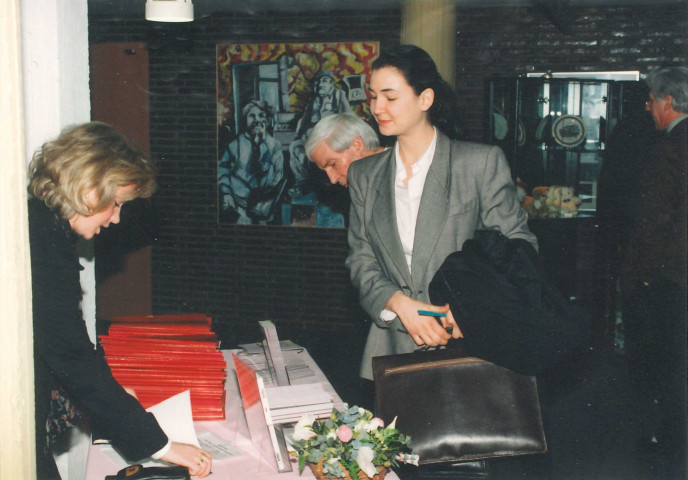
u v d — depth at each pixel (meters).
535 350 1.79
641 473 3.31
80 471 2.56
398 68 1.95
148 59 6.29
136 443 1.65
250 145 6.18
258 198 6.22
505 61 5.86
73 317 1.63
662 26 5.68
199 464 1.67
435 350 1.94
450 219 2.02
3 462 1.45
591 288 5.77
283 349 2.62
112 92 6.39
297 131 6.07
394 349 2.13
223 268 6.38
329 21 5.92
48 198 1.59
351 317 6.11
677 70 3.09
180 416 1.86
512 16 5.82
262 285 6.30
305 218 6.14
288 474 1.68
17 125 1.41
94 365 1.65
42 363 1.77
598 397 4.35
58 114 2.28
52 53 2.25
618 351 5.05
